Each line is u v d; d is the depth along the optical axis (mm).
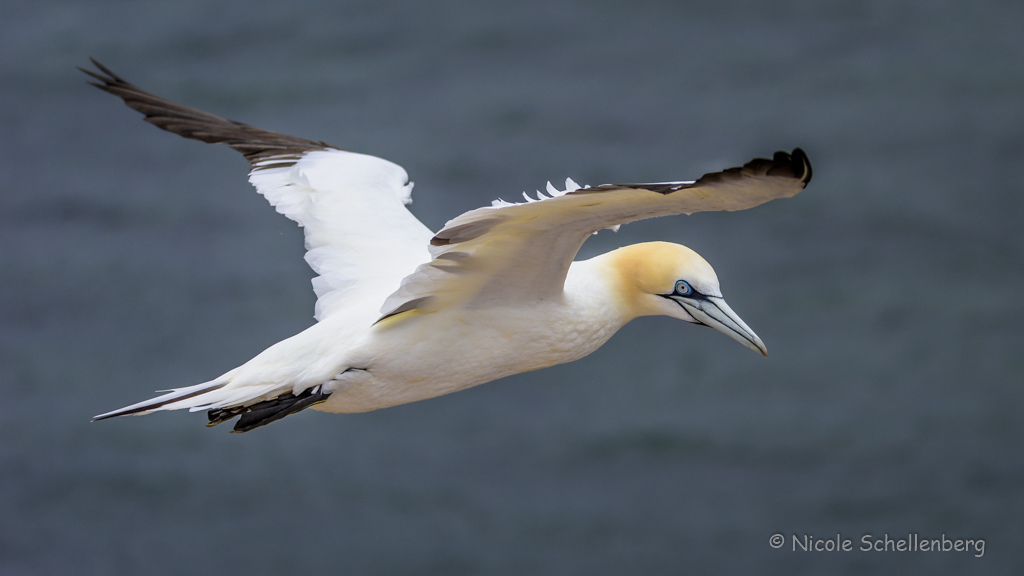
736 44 39281
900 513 20812
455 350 8867
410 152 32031
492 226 7781
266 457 22125
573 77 36969
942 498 20984
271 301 25859
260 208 29906
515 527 20469
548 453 22172
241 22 40594
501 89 35938
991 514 20625
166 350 24406
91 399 23141
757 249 28281
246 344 24484
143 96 11719
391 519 20703
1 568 19922
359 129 33375
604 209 7270
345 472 21719
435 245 7785
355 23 40469
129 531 20656
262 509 21000
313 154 11062
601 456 21859
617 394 23484
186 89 36438
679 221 29078
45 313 25625
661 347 25000
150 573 19828
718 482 21453
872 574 19844
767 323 25656
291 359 8867
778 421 22703
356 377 8805
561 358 9273
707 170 6977
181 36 39812
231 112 35000
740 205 6863
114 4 42469
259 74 37406
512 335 8938
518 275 8555
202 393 8742
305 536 20391
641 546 20016
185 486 21500
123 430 22734
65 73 37406
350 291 9461
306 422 22984
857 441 22234
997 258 27859
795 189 6531
